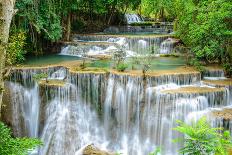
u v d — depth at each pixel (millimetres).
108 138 14344
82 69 14977
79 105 14461
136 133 14023
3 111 14328
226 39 15438
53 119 14242
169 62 17328
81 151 13859
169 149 13352
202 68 15383
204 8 16188
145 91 13828
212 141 5359
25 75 14828
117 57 17188
